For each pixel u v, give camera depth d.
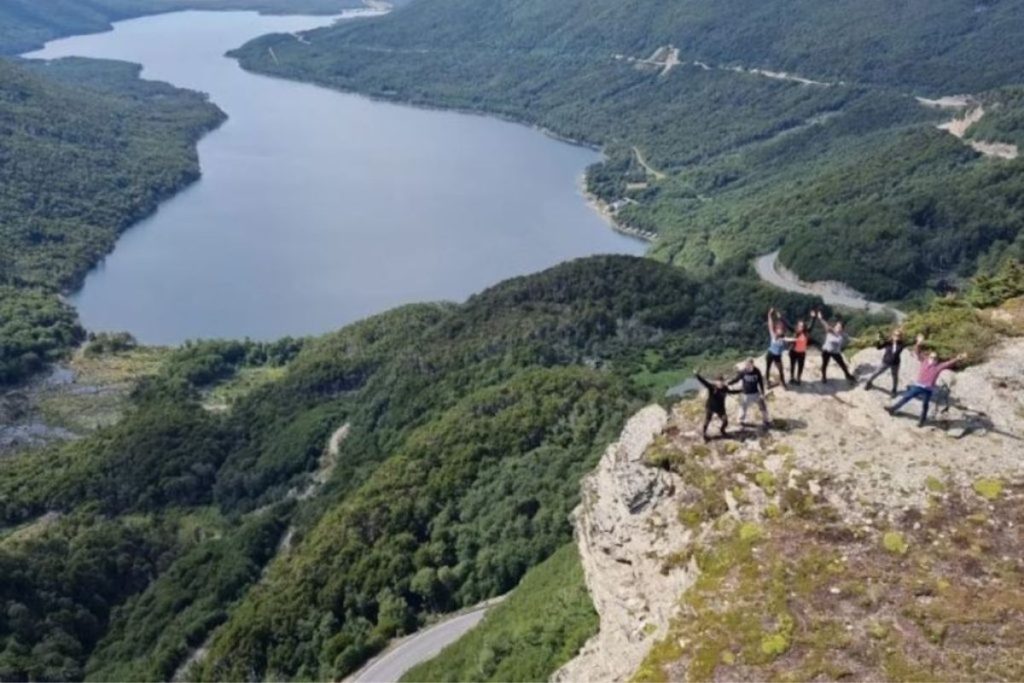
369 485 119.00
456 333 187.88
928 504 33.50
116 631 124.56
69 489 161.38
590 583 39.88
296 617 101.75
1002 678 27.25
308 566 108.19
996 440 36.78
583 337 180.00
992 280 54.94
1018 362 41.91
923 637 28.88
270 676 96.62
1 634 117.00
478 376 160.50
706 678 28.86
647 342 180.38
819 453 36.62
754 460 36.75
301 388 188.88
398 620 95.69
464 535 104.12
